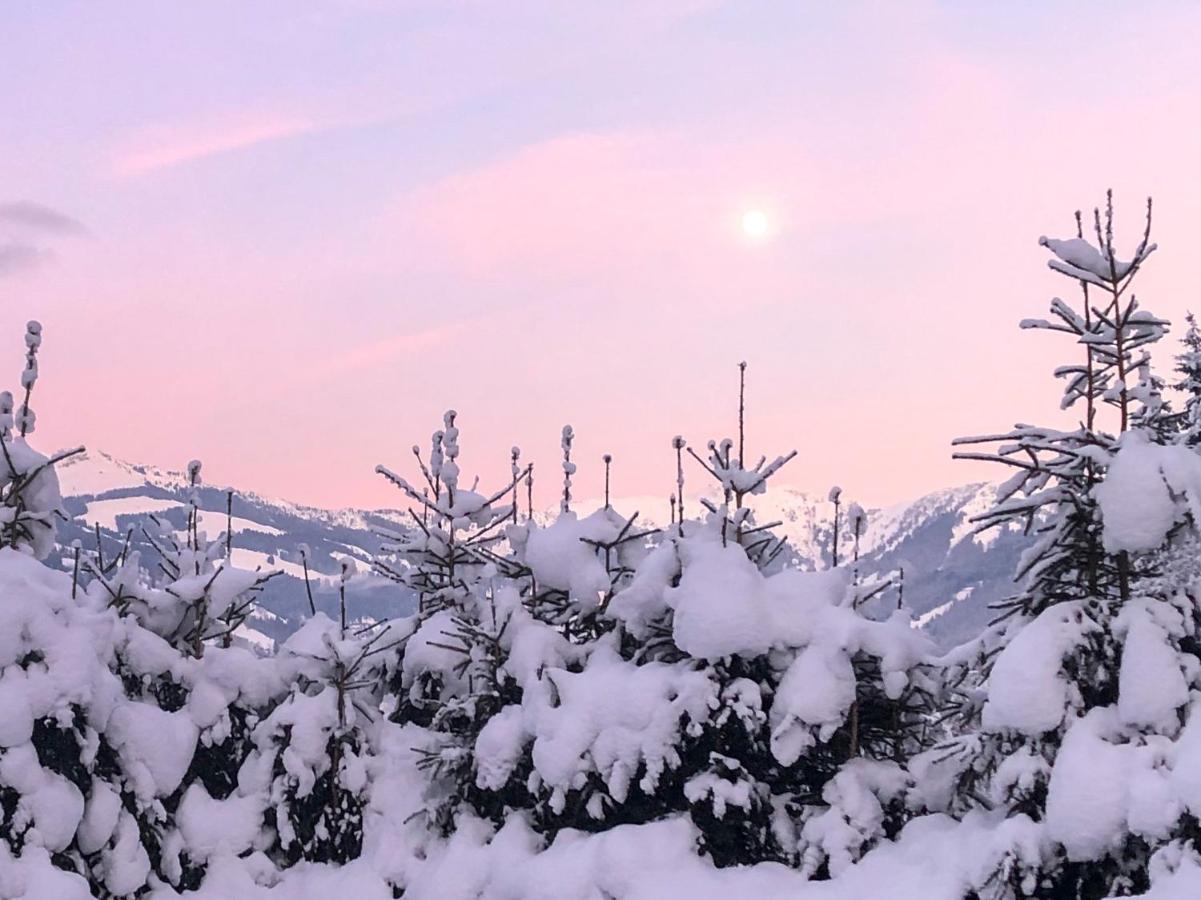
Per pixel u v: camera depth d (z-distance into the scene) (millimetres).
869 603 11008
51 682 10109
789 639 10125
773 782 10203
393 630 13250
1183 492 8234
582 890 9617
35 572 11203
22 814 9648
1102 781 7754
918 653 9953
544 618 12547
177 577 13680
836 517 11047
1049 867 7961
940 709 10273
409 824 11664
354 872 11398
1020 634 8648
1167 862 7242
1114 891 7691
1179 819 7285
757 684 10211
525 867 10125
